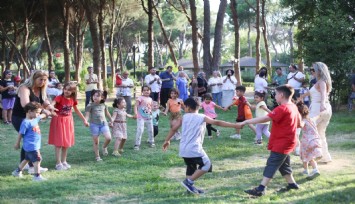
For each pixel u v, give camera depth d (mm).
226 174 6809
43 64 56031
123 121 8461
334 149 8766
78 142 9812
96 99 7887
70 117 7344
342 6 17266
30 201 5449
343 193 5562
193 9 19672
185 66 53938
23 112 6730
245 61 52875
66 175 6812
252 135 10758
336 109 16375
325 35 15602
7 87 12812
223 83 16031
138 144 9023
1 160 7918
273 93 14383
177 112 9797
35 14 29266
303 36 18422
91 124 7961
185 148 5516
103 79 27250
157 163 7645
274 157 5531
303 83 14102
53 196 5695
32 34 35031
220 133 11117
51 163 7684
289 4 18781
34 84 6770
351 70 15578
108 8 30234
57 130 7188
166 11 40688
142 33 48281
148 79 15125
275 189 5914
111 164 7578
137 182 6410
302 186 6004
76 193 5801
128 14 34062
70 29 35125
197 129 5512
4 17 28562
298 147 8188
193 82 16234
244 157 8156
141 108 9109
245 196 5570
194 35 19719
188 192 5684
